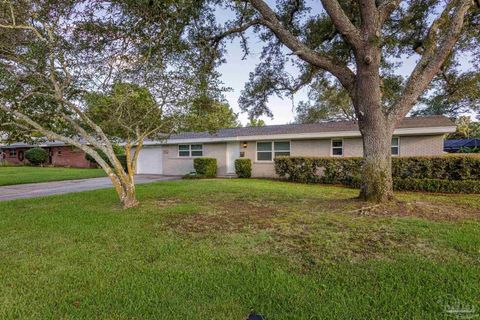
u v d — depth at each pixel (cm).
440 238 414
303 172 1249
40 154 2659
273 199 771
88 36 616
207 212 616
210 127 837
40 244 429
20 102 650
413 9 813
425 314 235
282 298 265
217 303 259
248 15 802
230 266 339
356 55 625
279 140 1498
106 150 715
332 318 233
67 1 575
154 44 650
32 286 297
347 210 582
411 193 917
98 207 704
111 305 259
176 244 418
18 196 991
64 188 1198
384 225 479
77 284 300
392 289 277
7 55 598
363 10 606
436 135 1201
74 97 681
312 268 329
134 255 379
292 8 868
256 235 450
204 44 802
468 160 923
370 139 630
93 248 409
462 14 586
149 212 630
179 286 291
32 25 599
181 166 1812
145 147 1956
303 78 995
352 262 342
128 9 587
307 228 475
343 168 1151
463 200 747
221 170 1669
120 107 679
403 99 636
